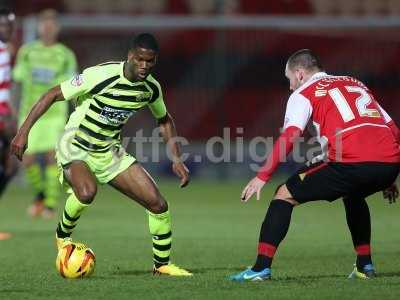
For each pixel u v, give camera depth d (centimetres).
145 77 2308
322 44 6938
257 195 2175
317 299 2002
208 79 7006
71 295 2084
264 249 2239
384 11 7312
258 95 6962
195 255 2983
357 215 2331
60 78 4581
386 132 2217
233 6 7325
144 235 3650
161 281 2284
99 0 7375
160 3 7431
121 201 5556
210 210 4881
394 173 2219
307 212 4775
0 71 3925
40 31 4619
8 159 4238
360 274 2355
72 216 2431
